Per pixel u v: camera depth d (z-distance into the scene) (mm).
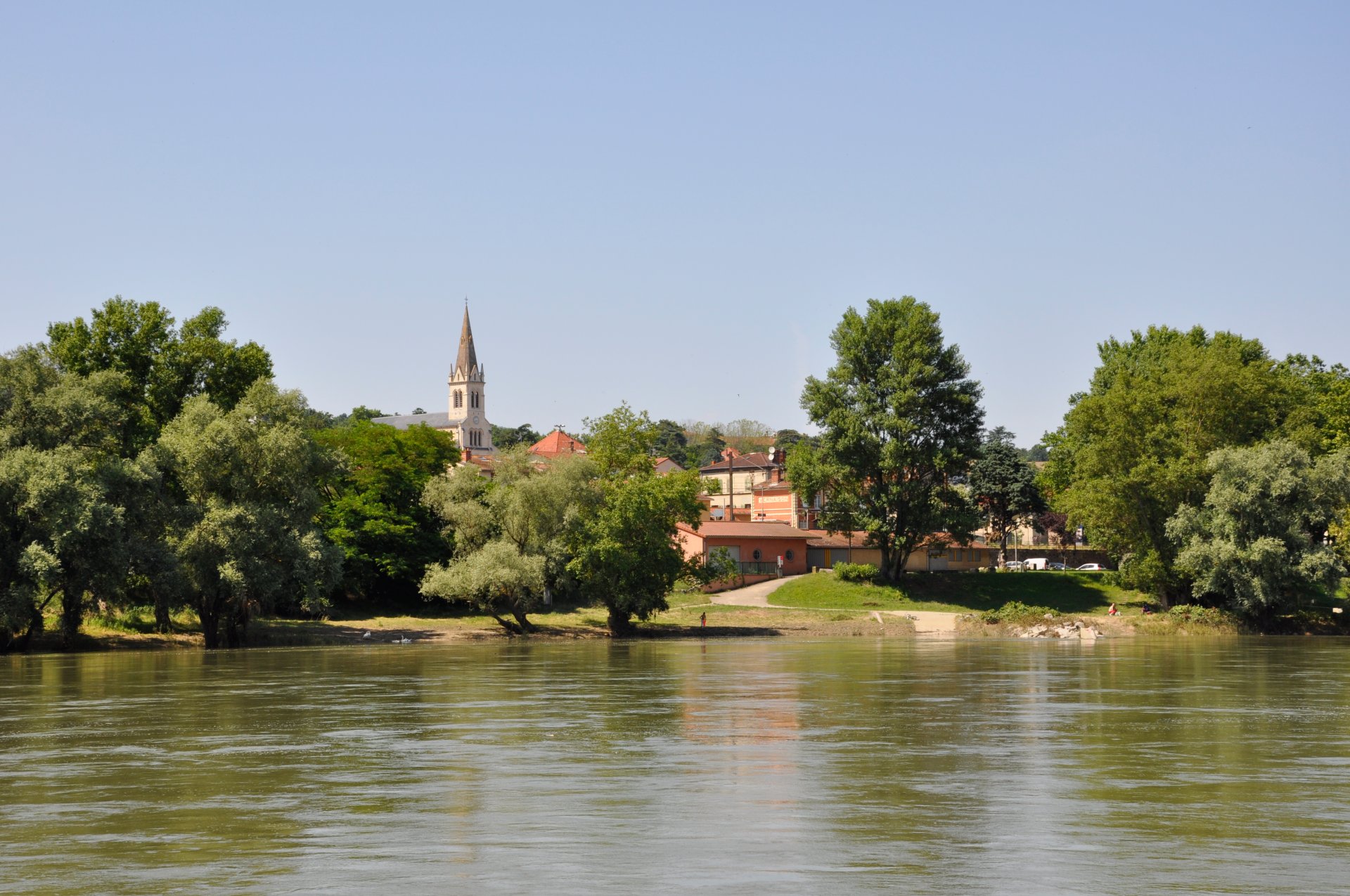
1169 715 31734
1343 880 14047
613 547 86312
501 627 91062
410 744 26266
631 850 15625
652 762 23344
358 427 108562
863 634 95000
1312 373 118125
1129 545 101938
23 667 56125
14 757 24594
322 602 80438
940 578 119125
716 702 35719
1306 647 72250
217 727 29875
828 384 116000
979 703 34938
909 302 116500
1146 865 14766
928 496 115625
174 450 75188
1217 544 88188
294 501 77250
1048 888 13695
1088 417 100125
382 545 100500
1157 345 119750
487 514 90562
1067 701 35750
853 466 115312
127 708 34750
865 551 141500
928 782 20938
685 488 93438
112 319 84000
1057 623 89938
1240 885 13805
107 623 80000
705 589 122062
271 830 17031
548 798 19406
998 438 164625
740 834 16609
